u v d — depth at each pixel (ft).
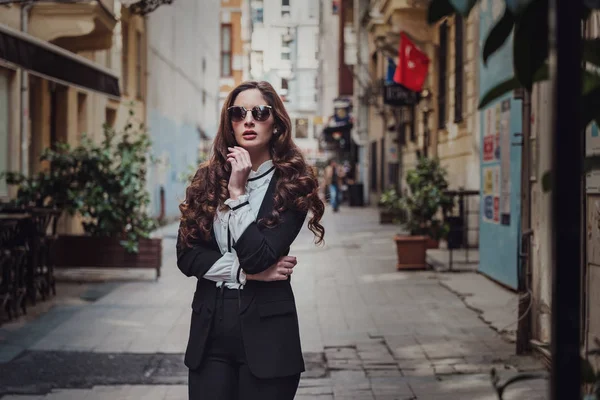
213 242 9.30
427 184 41.57
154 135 78.43
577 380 4.78
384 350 22.35
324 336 24.40
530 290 21.44
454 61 56.80
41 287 31.01
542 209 20.76
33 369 20.13
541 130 20.56
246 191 9.39
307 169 9.58
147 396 17.80
